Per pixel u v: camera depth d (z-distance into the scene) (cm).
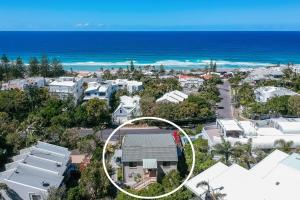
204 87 10869
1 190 3862
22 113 7812
